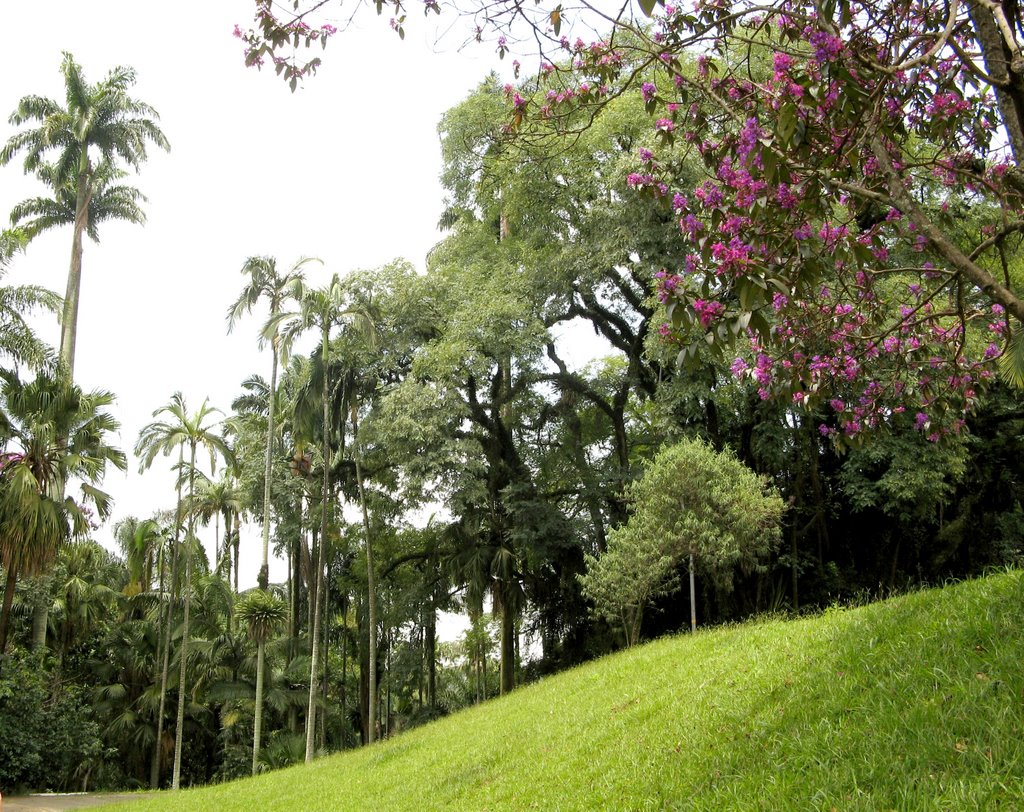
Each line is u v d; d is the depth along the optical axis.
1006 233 4.96
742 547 16.97
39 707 22.86
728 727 6.77
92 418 23.48
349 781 13.64
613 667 13.63
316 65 6.13
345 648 34.28
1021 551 21.56
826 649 7.46
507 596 25.55
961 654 5.73
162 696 30.20
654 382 24.14
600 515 25.48
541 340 23.05
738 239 5.38
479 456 23.30
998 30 4.70
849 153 5.43
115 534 38.44
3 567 19.94
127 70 32.28
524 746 10.36
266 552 28.83
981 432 20.77
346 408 26.48
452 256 27.03
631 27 5.73
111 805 18.22
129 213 32.06
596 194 21.80
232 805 14.86
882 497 20.08
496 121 22.19
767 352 6.79
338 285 25.00
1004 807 3.89
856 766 4.84
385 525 28.53
